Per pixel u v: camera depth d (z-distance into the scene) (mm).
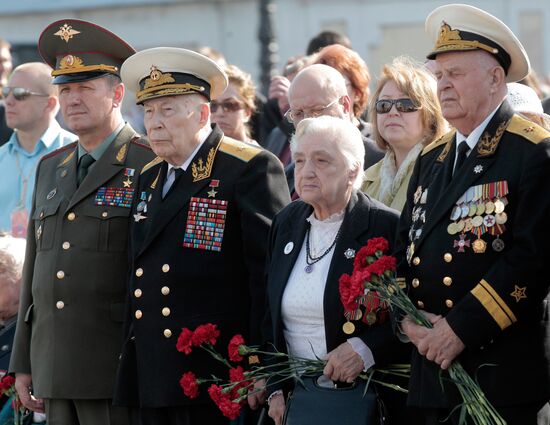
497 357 9883
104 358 12828
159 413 12008
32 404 13523
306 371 11086
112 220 12961
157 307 12008
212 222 12078
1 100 20844
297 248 11422
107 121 13445
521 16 49281
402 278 10508
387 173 13117
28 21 52469
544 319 9984
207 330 11609
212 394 11422
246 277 12117
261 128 19375
